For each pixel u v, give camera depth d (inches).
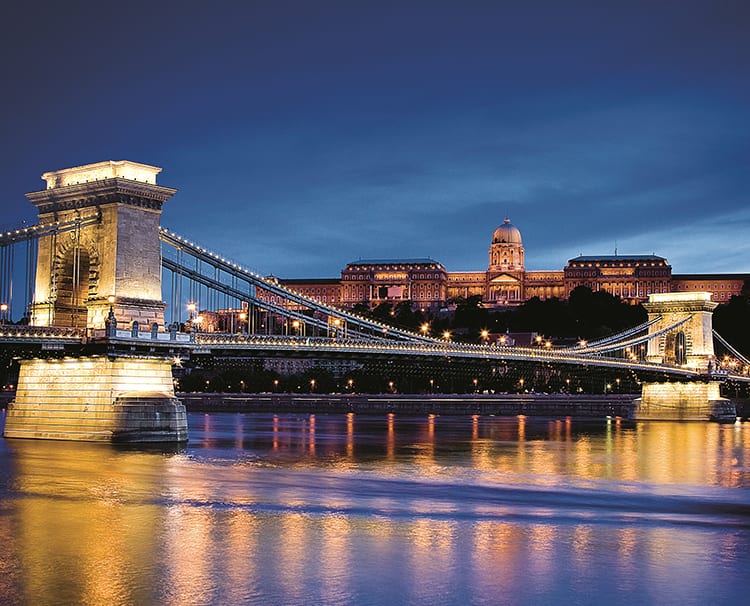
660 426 6766.7
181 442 3809.1
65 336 3622.0
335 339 4783.5
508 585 1785.2
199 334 4023.1
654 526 2362.2
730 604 1691.7
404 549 2047.2
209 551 2007.9
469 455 4101.9
